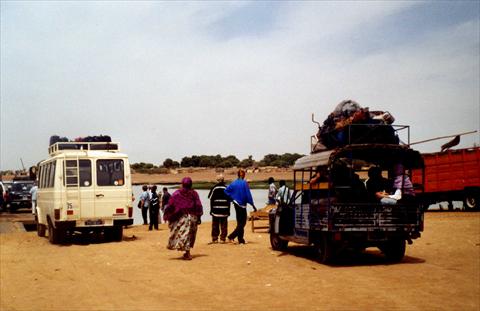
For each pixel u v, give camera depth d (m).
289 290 9.77
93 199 19.12
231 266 12.76
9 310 8.93
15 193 41.38
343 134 12.80
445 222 24.02
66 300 9.57
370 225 12.27
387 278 10.78
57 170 18.94
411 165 13.06
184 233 14.06
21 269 13.58
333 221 12.12
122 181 19.47
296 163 14.70
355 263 12.94
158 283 10.87
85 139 21.08
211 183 123.81
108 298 9.56
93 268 13.27
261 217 23.11
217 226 18.17
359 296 9.12
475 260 13.27
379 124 12.67
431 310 8.09
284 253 15.05
